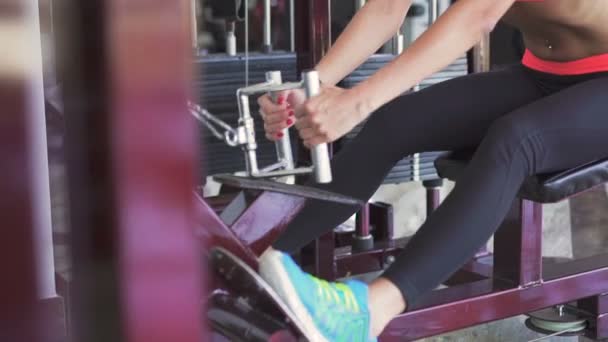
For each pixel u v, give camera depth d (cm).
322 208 189
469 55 267
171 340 69
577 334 250
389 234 286
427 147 199
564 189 178
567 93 182
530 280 232
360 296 155
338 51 188
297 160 233
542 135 172
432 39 154
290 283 140
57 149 126
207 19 242
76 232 68
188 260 68
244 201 146
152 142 65
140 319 67
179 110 66
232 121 247
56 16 66
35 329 85
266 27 262
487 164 168
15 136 82
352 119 149
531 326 256
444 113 196
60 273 127
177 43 64
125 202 65
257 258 139
